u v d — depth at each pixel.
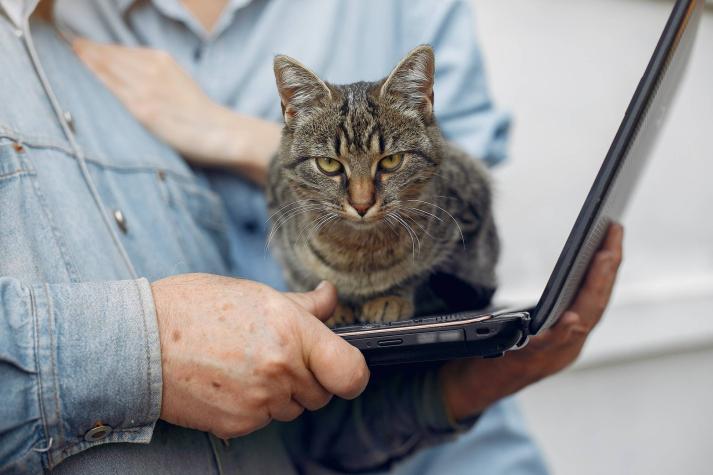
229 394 1.04
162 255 1.40
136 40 2.17
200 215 1.67
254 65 2.11
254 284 1.10
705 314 3.62
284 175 1.66
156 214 1.47
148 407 1.03
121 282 1.05
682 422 3.64
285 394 1.06
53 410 0.97
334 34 2.06
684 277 3.67
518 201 3.12
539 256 3.15
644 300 3.44
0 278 0.99
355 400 1.60
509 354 1.49
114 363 0.99
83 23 2.09
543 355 1.50
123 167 1.46
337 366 1.04
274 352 1.02
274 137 1.99
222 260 1.67
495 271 1.91
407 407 1.59
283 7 2.09
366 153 1.52
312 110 1.56
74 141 1.32
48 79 1.40
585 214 1.03
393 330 1.07
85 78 1.59
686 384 3.66
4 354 0.94
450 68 2.14
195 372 1.03
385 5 2.12
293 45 2.06
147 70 1.98
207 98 2.03
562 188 3.21
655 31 3.36
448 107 2.11
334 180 1.57
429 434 1.64
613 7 3.27
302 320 1.05
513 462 2.35
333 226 1.60
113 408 1.01
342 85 1.62
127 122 1.63
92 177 1.34
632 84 3.31
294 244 1.70
